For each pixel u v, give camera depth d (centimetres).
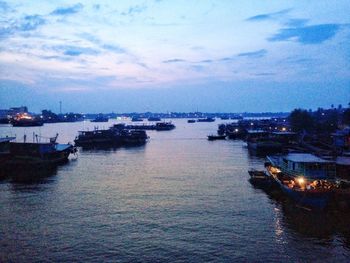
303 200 4669
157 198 5466
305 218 4416
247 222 4294
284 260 3300
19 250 3528
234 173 7662
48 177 7375
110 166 8931
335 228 4069
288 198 5238
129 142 15338
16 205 5131
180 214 4622
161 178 7169
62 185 6531
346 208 4553
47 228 4131
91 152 12294
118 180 7000
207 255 3394
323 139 11494
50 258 3353
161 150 12762
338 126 15325
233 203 5138
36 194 5809
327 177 5075
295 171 5350
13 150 8181
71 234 3934
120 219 4434
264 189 5994
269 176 6369
